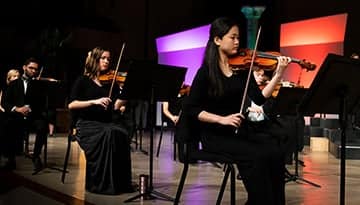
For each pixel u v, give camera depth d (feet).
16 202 14.43
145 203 14.14
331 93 10.54
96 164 15.64
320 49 35.76
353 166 23.20
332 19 34.65
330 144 29.32
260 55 15.38
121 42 49.67
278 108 16.31
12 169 20.57
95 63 16.66
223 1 50.60
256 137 11.02
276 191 10.27
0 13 45.47
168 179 18.33
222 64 10.98
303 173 20.66
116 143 15.57
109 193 15.38
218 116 10.25
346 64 10.07
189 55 43.27
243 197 15.11
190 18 52.01
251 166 9.93
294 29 37.96
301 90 16.22
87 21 48.37
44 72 43.32
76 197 15.01
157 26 51.11
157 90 14.35
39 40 44.73
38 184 17.17
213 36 10.81
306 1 40.34
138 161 23.63
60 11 46.96
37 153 20.42
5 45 45.62
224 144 10.37
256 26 42.65
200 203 14.15
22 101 21.08
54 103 20.33
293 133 18.06
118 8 49.60
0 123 20.72
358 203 14.57
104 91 16.63
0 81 44.83
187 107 10.60
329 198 15.25
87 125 16.05
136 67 13.75
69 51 45.27
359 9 35.04
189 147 10.98
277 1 44.55
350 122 28.96
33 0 46.50
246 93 10.71
